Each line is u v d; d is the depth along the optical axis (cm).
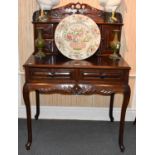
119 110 295
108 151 238
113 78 215
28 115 227
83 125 287
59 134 266
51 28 250
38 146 243
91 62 226
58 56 247
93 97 293
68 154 230
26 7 263
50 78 216
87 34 233
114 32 246
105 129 279
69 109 296
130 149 242
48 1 242
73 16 232
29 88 216
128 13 264
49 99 294
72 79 216
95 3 262
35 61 223
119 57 244
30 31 271
